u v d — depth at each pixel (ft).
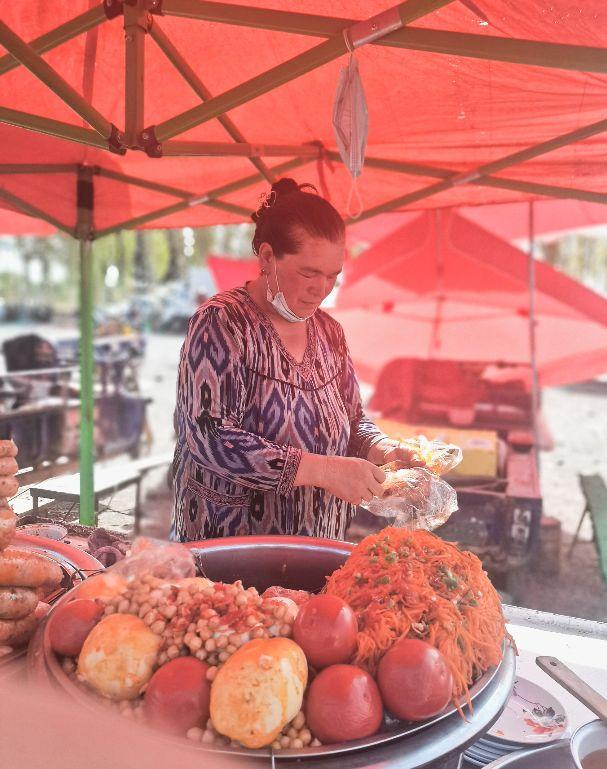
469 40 3.64
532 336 14.06
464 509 10.75
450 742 2.42
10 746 1.91
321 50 3.91
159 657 2.52
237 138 6.36
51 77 3.99
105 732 2.02
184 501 4.99
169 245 55.42
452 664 2.57
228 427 4.44
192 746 2.24
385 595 2.77
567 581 12.76
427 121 5.67
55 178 7.87
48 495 7.44
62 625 2.72
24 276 76.38
